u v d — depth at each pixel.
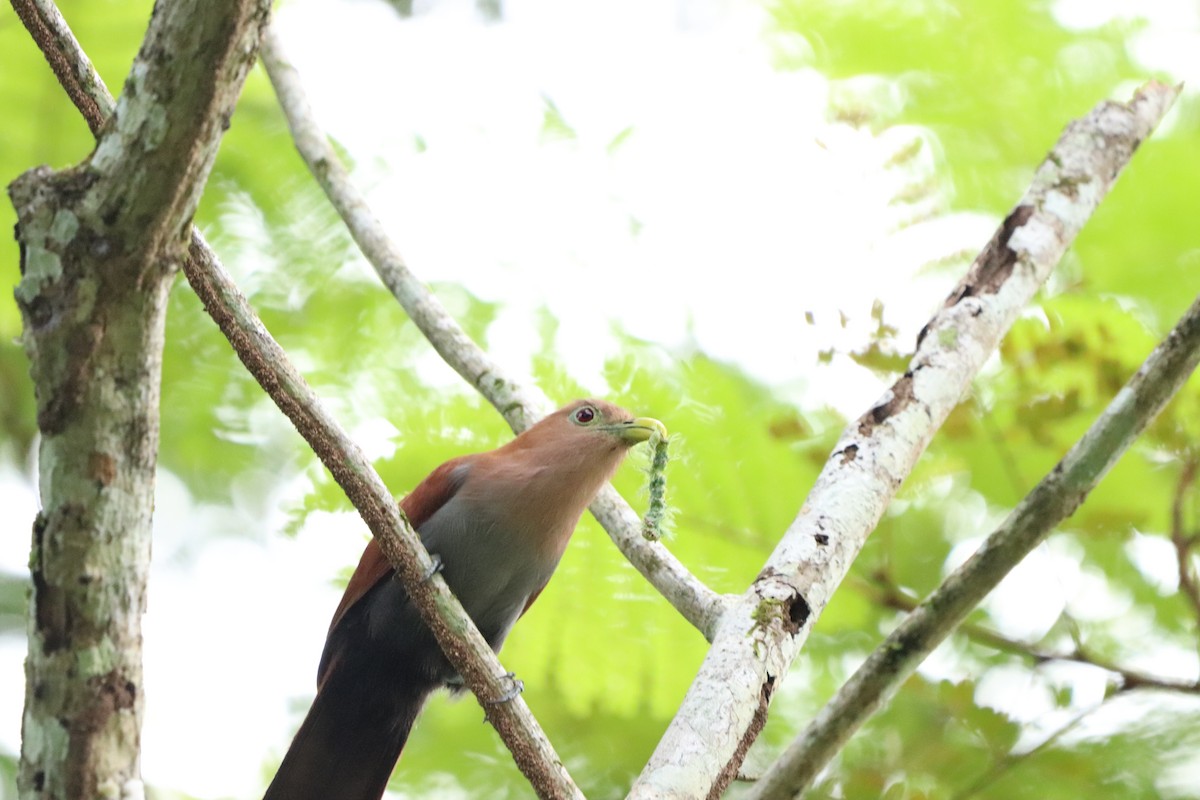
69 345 5.42
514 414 9.76
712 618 8.38
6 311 12.70
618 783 11.85
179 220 5.48
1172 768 10.38
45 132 12.04
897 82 12.41
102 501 5.47
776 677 7.05
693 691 6.94
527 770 6.91
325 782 9.45
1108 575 11.48
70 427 5.45
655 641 10.85
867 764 9.79
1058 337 9.80
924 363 8.33
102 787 5.38
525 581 9.57
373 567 9.35
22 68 11.84
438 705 12.29
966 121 12.31
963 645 11.48
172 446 12.62
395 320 12.26
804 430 10.08
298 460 12.77
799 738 8.23
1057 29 12.55
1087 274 11.97
